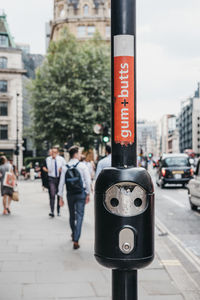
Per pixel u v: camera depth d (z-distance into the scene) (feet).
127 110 7.34
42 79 113.29
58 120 107.55
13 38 197.36
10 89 173.17
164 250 22.76
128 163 7.44
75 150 23.38
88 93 113.50
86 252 21.09
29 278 16.19
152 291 14.69
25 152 211.82
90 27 199.41
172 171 70.74
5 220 32.58
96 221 7.59
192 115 493.77
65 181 22.89
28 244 23.09
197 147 490.08
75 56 112.16
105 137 62.34
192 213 40.37
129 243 7.22
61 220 32.58
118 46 7.37
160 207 45.09
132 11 7.43
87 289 14.74
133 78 7.39
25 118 232.12
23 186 86.02
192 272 18.34
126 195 7.25
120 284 7.55
